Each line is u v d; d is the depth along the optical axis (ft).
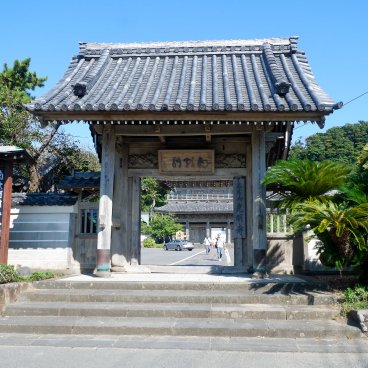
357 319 19.69
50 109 28.94
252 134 32.07
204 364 15.79
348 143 205.57
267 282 25.76
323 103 27.81
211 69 37.83
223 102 29.78
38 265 37.19
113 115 29.53
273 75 33.60
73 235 37.63
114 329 20.03
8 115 54.60
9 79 59.41
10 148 32.22
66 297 24.18
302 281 26.23
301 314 21.17
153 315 21.80
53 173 60.54
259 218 30.50
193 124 32.50
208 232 178.19
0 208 31.71
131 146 36.86
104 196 31.53
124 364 15.81
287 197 28.32
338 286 26.02
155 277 29.73
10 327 20.47
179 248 143.95
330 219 22.40
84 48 41.14
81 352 17.34
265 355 16.84
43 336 19.79
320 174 26.07
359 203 23.97
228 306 22.57
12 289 23.84
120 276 30.48
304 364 15.74
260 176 31.14
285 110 28.07
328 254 23.90
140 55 40.60
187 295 23.71
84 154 64.18
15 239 37.81
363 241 22.33
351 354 16.96
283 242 36.76
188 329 19.70
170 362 16.02
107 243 30.96
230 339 19.02
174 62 39.19
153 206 175.22
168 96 31.04
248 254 35.01
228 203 176.45
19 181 55.42
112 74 36.94
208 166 35.50
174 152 35.42
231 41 41.29
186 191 179.01
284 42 40.70
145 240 159.84
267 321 20.76
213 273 34.06
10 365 15.76
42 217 37.91
